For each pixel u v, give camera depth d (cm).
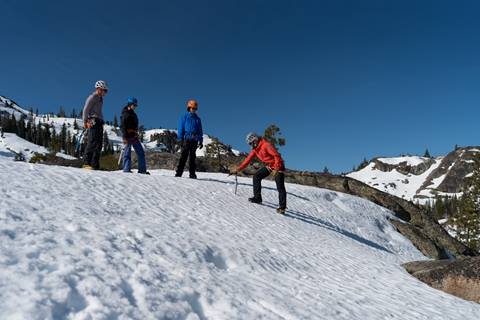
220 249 545
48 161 1662
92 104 965
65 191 592
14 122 15438
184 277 395
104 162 1998
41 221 422
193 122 1173
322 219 1251
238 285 436
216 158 2244
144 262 396
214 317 338
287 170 2114
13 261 309
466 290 764
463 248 1828
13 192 507
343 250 903
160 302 323
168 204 730
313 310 428
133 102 1057
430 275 827
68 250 362
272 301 416
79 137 991
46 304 263
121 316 281
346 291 561
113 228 474
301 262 658
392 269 880
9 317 240
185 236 545
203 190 987
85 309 276
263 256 602
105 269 346
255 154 1088
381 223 1594
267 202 1152
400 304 569
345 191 1952
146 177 937
